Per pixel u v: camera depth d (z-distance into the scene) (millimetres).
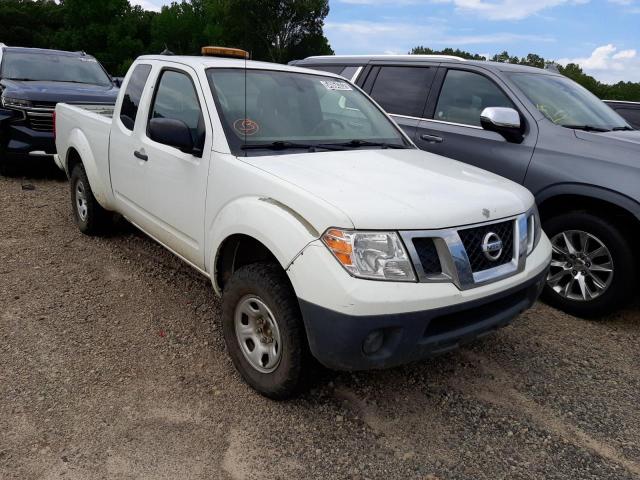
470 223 2793
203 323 3914
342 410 3031
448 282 2668
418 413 3055
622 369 3643
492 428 2965
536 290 3229
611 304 4184
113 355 3436
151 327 3818
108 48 60031
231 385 3195
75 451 2605
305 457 2668
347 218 2551
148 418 2867
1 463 2502
